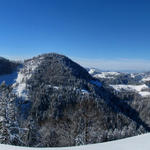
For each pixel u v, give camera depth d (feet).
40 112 243.81
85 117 228.43
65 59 625.82
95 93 363.97
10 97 46.14
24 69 529.04
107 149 13.60
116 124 238.89
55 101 265.34
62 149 14.03
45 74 470.39
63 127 129.08
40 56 631.56
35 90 309.22
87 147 14.34
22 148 14.28
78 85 396.98
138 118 406.00
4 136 41.34
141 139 15.30
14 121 44.11
